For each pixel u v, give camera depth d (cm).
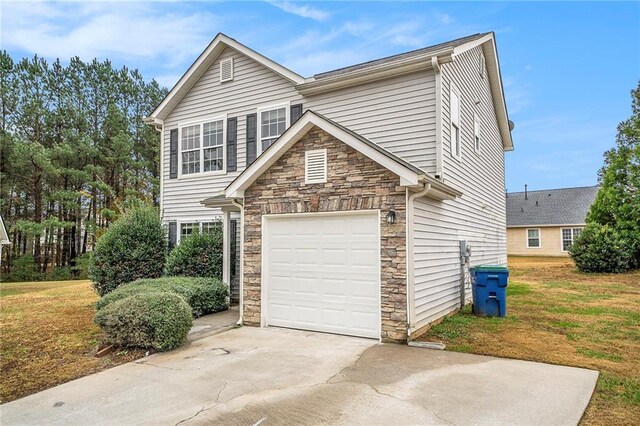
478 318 838
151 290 774
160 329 629
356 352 612
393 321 666
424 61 852
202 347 658
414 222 689
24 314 929
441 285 831
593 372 514
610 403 423
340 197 726
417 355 593
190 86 1280
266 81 1143
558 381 483
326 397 443
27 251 2658
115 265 1109
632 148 1986
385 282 677
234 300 1102
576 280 1551
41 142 2466
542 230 3075
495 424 376
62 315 915
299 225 782
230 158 1193
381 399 435
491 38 1192
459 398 436
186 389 476
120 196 2558
